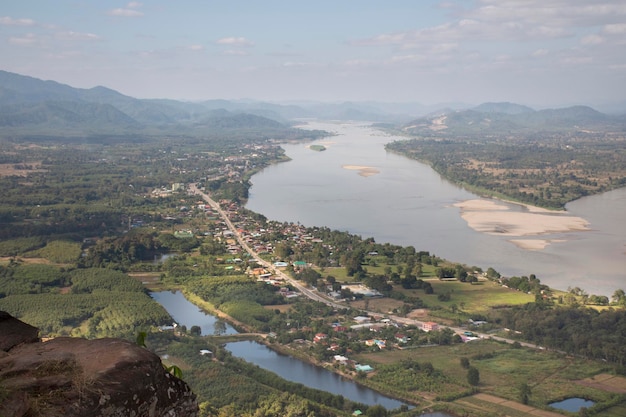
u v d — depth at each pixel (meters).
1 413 16.22
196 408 20.47
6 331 20.92
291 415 104.75
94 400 17.45
